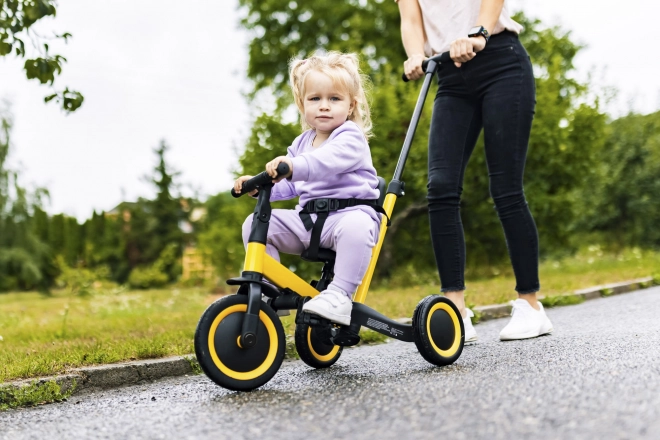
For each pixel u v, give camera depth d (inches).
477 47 120.9
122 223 1366.9
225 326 88.4
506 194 127.1
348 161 98.7
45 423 84.0
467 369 96.6
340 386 89.6
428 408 71.3
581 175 399.5
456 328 107.6
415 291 297.4
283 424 69.9
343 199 98.8
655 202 577.0
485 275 438.0
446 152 128.6
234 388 88.1
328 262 101.3
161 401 92.4
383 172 382.3
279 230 98.2
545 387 76.9
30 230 852.6
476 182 391.2
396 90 407.2
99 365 117.6
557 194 403.9
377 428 65.2
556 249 500.4
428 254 444.8
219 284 677.3
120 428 75.8
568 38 529.3
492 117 126.0
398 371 102.3
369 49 589.0
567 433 59.2
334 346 114.8
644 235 585.9
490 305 194.4
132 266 1341.0
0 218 818.8
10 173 797.9
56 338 174.4
